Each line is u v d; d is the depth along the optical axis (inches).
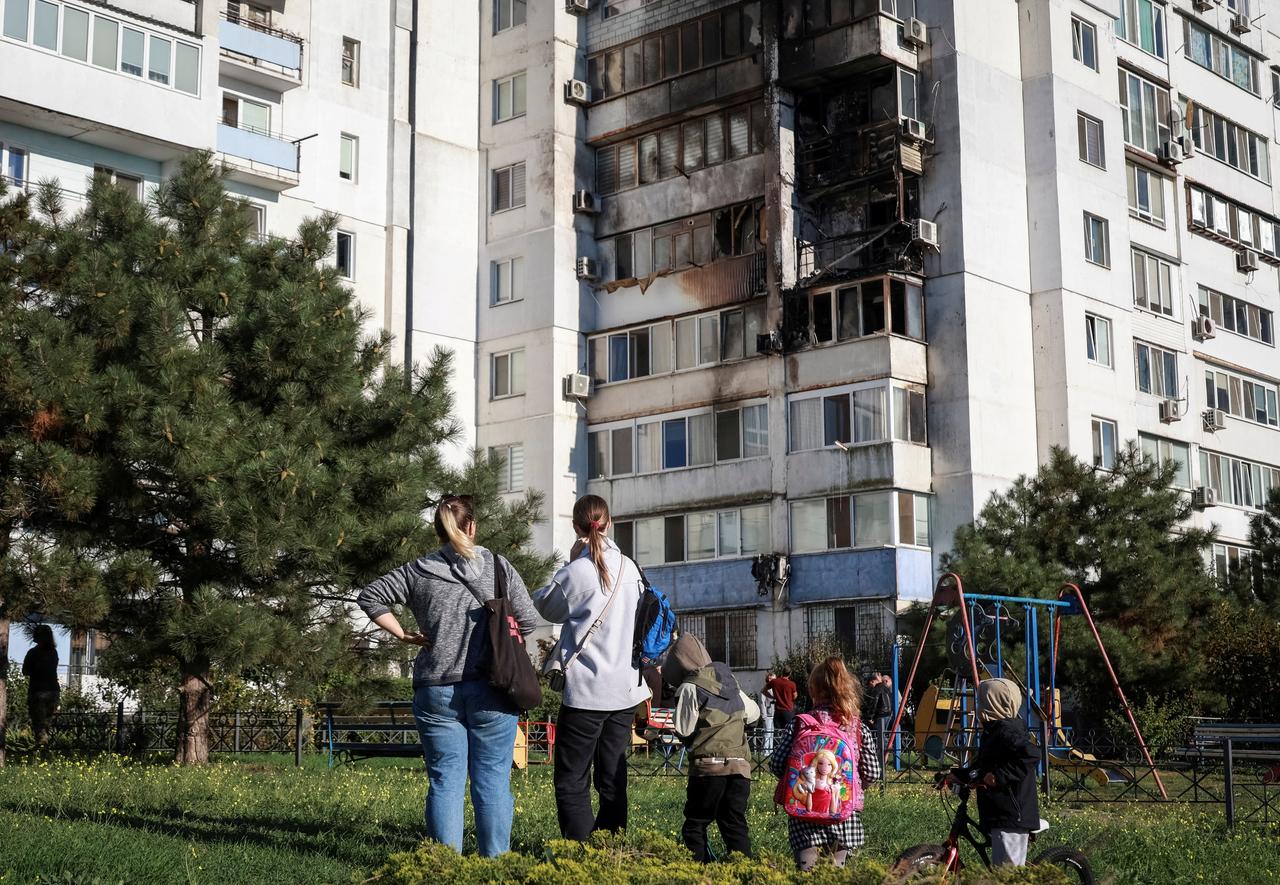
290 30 1552.7
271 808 488.1
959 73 1457.9
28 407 729.6
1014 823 331.0
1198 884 415.2
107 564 780.0
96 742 914.1
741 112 1553.9
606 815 334.3
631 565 344.5
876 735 813.9
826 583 1407.5
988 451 1414.9
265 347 816.3
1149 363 1643.7
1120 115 1627.7
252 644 742.5
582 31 1700.3
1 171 1288.1
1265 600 1390.3
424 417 879.1
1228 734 884.6
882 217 1482.5
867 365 1407.5
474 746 315.9
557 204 1638.8
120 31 1323.8
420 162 1659.7
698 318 1560.0
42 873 319.3
